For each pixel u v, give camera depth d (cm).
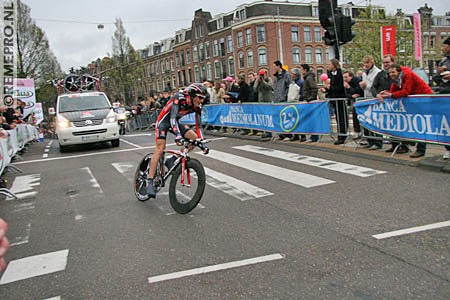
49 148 1302
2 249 132
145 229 423
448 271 286
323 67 4684
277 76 993
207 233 397
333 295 265
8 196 602
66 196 592
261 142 1000
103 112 1130
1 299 293
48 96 4297
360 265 304
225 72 4934
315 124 865
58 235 425
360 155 711
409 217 397
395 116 659
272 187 554
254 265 317
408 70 632
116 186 631
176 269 321
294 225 401
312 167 661
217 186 582
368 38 3097
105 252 369
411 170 584
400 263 303
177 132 454
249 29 4444
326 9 821
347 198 477
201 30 5244
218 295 276
